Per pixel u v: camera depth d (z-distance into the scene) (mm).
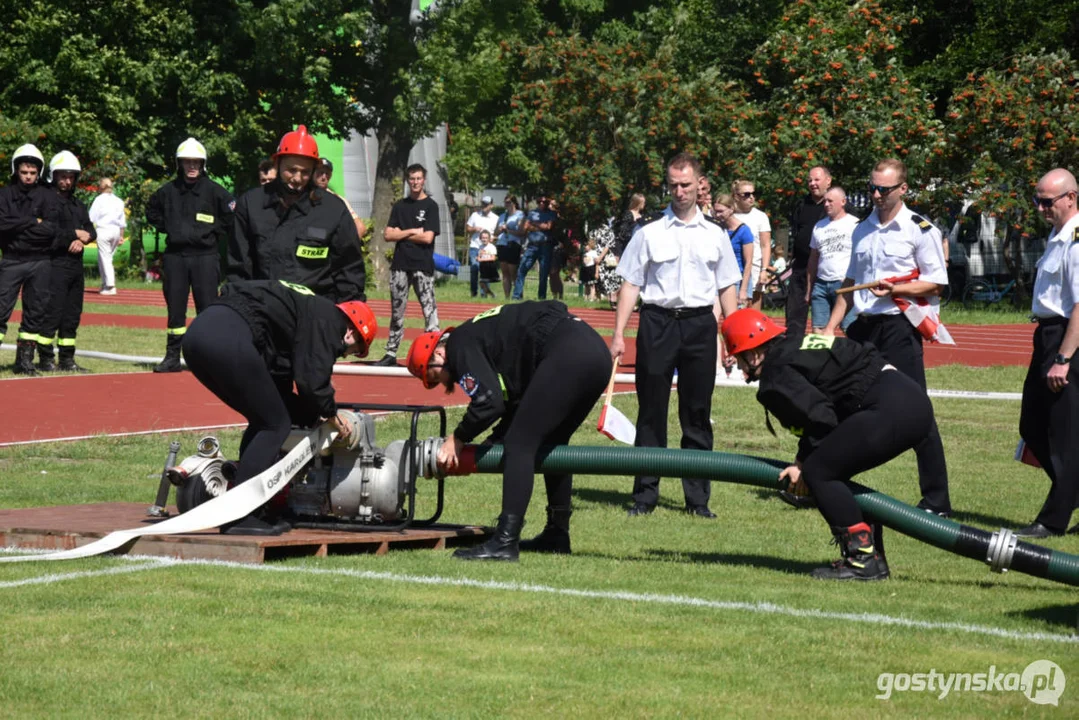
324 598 9336
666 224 14023
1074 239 13195
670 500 15062
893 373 10617
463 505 14180
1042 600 9953
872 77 48875
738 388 24391
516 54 61812
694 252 13961
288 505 11852
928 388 25625
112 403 20953
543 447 11492
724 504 14727
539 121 59062
